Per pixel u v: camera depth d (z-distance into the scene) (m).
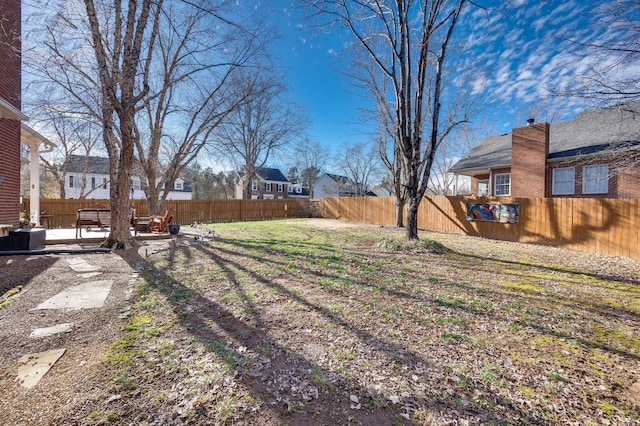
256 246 7.94
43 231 7.04
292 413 1.87
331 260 6.35
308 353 2.60
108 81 6.68
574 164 11.41
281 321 3.26
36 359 2.40
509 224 10.49
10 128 8.56
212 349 2.62
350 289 4.43
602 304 4.04
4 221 8.20
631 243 7.59
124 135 7.07
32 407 1.84
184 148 11.86
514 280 5.16
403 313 3.56
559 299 4.21
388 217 16.91
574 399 2.08
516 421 1.85
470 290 4.52
